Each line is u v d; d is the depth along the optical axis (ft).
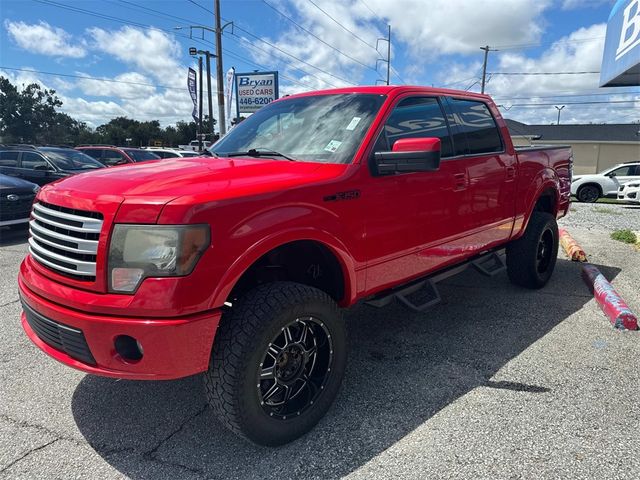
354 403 10.39
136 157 55.62
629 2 34.58
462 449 8.78
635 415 9.82
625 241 28.50
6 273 20.98
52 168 38.45
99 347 7.73
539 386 11.05
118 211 7.54
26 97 320.09
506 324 14.90
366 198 10.03
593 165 152.97
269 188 8.42
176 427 9.59
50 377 11.61
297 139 11.28
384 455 8.66
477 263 15.29
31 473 8.22
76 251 7.87
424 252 12.06
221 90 81.15
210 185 8.15
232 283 7.82
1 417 9.90
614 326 14.60
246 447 8.95
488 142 14.69
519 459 8.48
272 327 8.20
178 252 7.30
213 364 8.03
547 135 163.12
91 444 9.05
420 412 10.03
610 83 41.65
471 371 11.84
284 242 8.47
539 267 18.26
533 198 16.78
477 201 13.74
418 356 12.69
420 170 9.67
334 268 10.10
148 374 7.62
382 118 10.89
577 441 8.96
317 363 9.55
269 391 8.64
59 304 8.14
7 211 27.94
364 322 15.16
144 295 7.35
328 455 8.70
